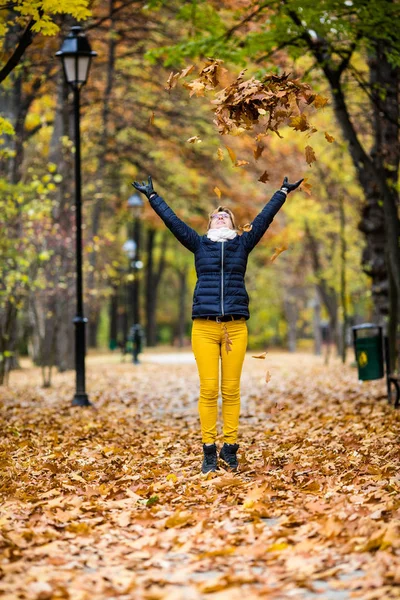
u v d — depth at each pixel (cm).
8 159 2147
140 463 870
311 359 4100
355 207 3034
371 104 1714
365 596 438
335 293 3856
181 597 438
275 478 739
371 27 1395
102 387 2102
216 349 802
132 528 595
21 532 575
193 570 496
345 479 727
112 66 2789
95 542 563
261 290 6222
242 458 849
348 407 1348
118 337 7625
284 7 1412
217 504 653
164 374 2678
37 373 3141
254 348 7162
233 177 3722
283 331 7200
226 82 814
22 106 2302
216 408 802
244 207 3647
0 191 1850
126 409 1475
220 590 456
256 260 5425
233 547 531
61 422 1279
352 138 1591
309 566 487
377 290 2059
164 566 505
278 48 1563
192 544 543
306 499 650
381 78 1644
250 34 1540
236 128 784
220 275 793
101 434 1125
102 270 3778
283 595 445
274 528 574
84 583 474
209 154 3130
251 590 450
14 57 1096
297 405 1471
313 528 562
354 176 2781
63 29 2064
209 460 796
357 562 493
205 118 2936
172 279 7525
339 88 1577
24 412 1450
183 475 776
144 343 6712
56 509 648
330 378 2245
